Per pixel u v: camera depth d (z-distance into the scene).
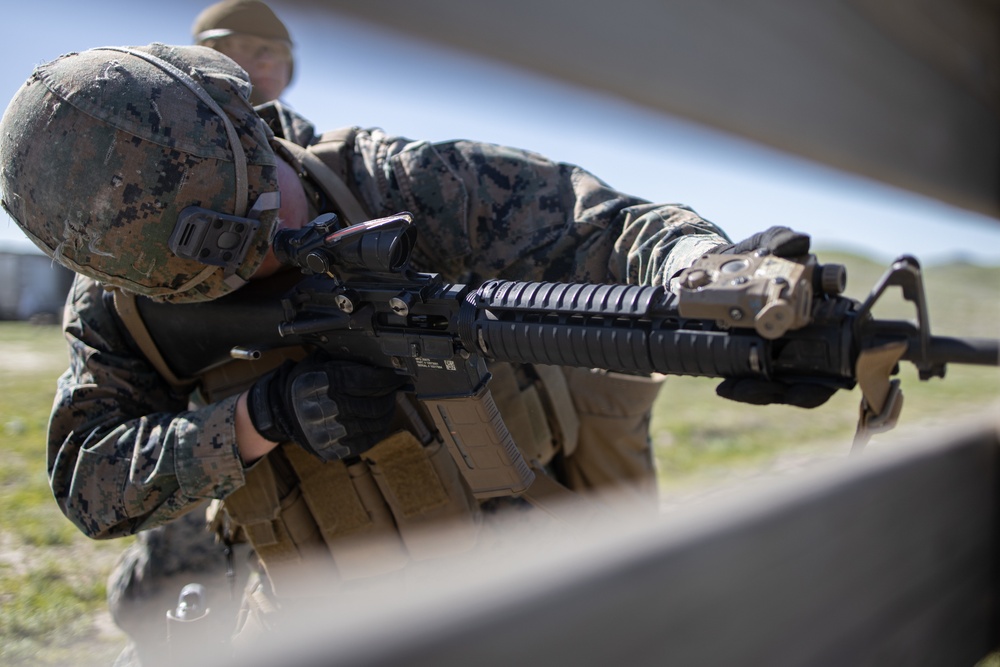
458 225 2.23
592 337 1.58
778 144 1.25
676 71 1.02
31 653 2.72
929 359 1.43
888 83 1.50
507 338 1.72
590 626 1.25
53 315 8.02
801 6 1.23
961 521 1.99
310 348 2.18
